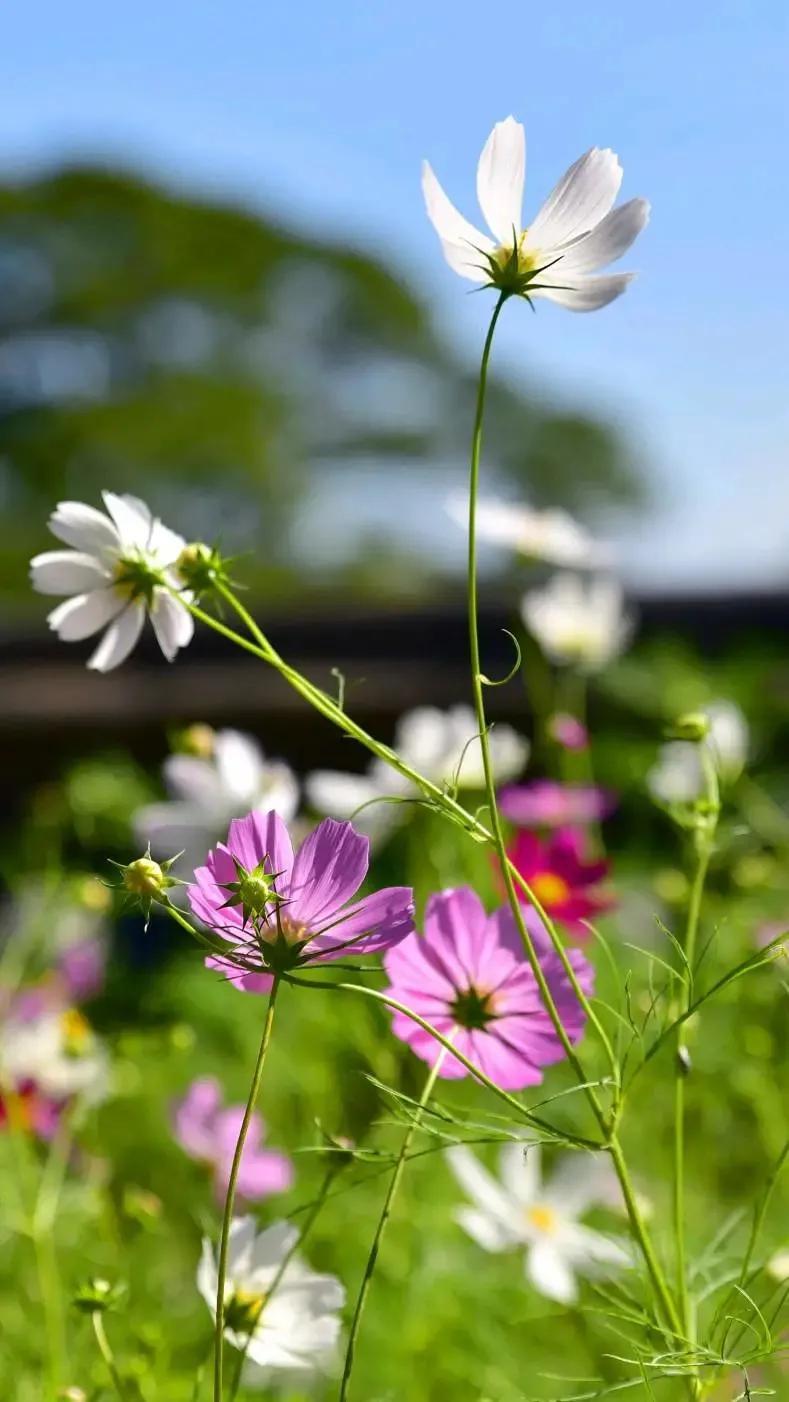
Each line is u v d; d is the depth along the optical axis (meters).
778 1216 1.26
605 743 2.14
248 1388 1.10
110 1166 1.38
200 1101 1.33
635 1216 0.83
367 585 14.42
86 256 14.90
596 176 0.84
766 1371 1.07
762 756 2.14
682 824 1.01
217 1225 1.24
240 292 15.07
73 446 14.38
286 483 15.05
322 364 15.52
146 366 15.02
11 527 14.18
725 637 2.91
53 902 1.74
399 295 15.46
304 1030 1.60
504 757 1.35
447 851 1.37
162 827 1.28
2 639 3.49
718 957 1.43
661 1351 0.94
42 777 2.85
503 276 0.84
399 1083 1.26
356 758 2.82
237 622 3.31
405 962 0.88
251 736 2.84
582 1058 1.21
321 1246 1.31
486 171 0.84
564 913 1.23
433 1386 1.19
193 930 0.79
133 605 0.91
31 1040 1.35
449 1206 1.32
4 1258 1.25
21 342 14.70
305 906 0.79
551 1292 1.13
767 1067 1.35
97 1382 1.03
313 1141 1.33
